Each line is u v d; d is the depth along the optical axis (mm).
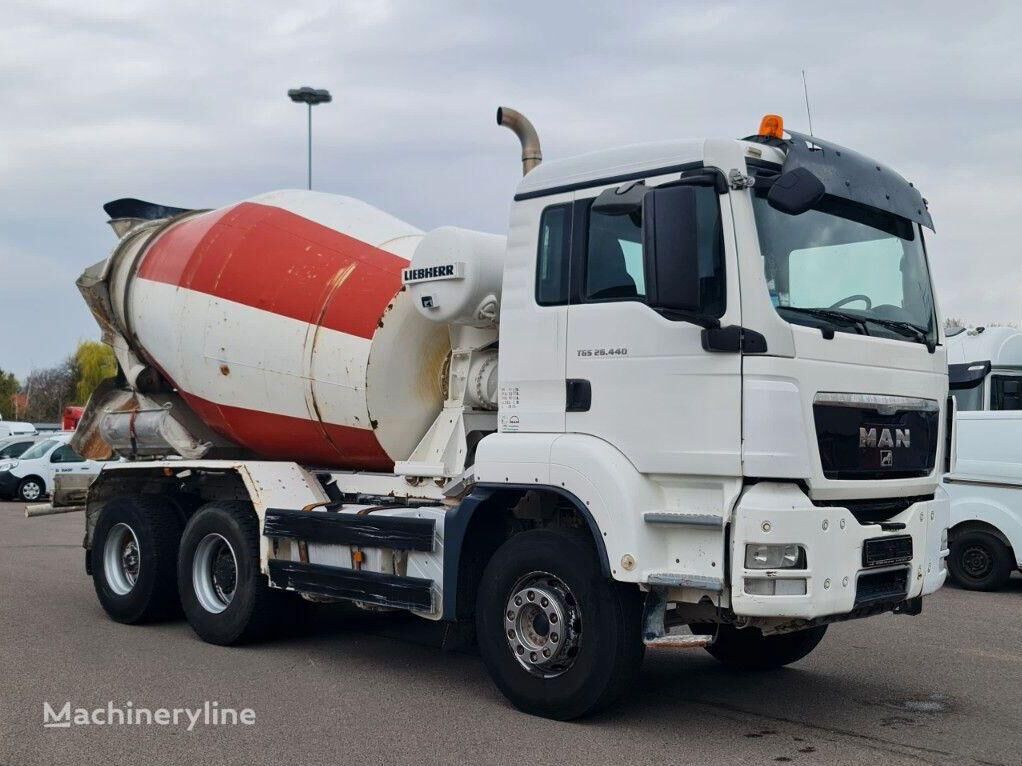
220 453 9461
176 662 7672
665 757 5379
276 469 8297
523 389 6332
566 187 6270
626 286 5918
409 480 7609
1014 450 11586
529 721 6059
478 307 7102
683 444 5559
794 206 5441
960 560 11969
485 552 6648
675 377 5625
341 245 8398
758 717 6227
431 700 6559
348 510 7473
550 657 5973
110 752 5473
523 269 6422
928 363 6422
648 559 5609
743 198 5551
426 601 6656
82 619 9539
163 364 9250
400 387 7711
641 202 5688
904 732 5910
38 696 6605
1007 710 6434
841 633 9086
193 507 9359
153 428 9477
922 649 8359
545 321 6246
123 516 9344
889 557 5773
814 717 6238
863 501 5969
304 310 8133
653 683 7145
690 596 5625
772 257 5605
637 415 5750
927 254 6770
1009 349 13992
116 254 9633
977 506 11781
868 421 5863
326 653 8047
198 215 9719
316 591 7473
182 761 5324
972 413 11961
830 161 6047
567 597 6000
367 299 7855
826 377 5621
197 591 8523
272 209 8898
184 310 8852
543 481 6027
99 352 70438
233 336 8500
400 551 6883
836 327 5812
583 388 6012
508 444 6254
